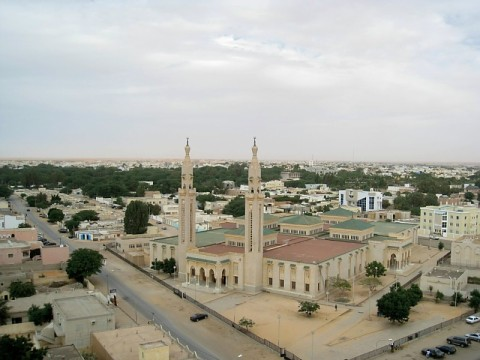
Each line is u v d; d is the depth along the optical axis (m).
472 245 176.88
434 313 129.62
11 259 170.88
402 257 178.38
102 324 104.19
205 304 136.50
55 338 104.06
